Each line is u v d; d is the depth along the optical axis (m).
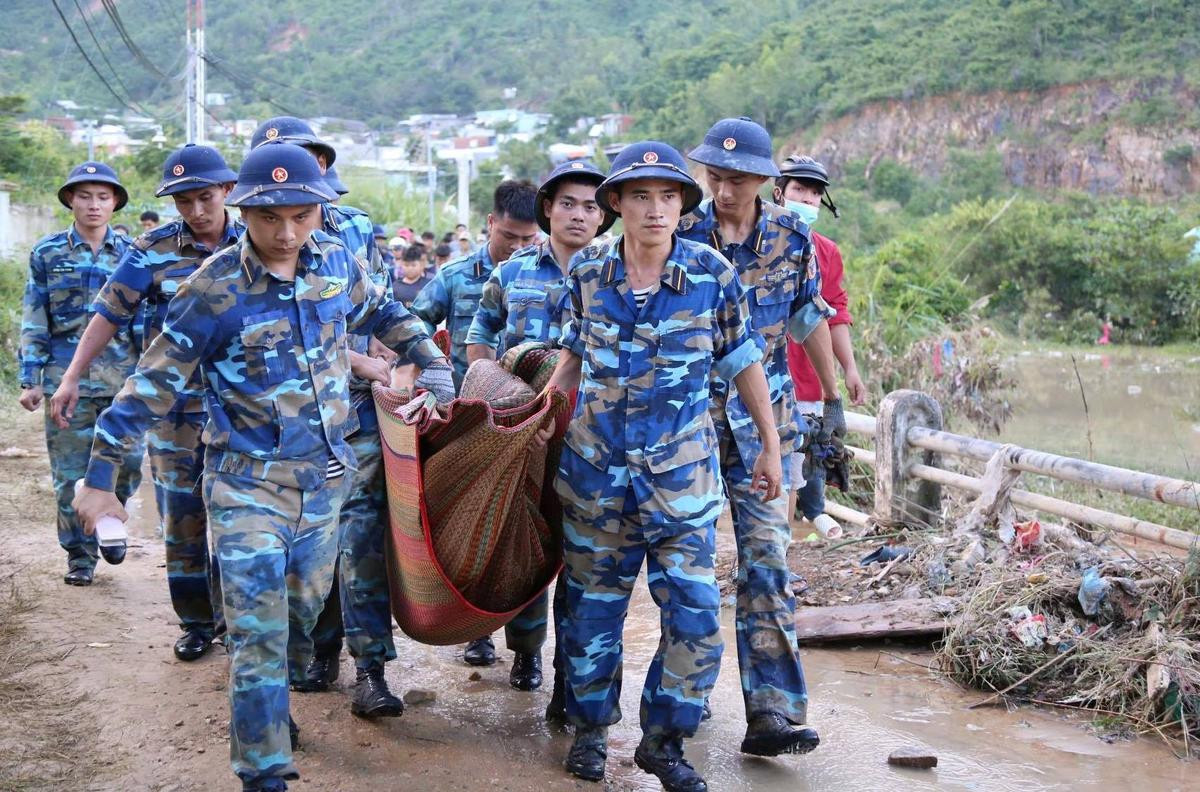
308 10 124.31
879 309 11.19
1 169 24.28
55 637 5.05
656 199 3.50
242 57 109.06
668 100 61.88
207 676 4.65
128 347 5.91
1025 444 11.03
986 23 51.78
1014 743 4.15
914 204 43.06
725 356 3.70
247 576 3.45
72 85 63.53
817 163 5.90
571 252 4.57
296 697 4.44
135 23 72.50
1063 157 44.78
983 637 4.76
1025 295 24.56
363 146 73.19
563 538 3.85
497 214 5.04
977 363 9.53
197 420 4.66
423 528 3.71
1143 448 10.84
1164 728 4.23
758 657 3.95
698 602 3.62
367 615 4.20
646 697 3.71
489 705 4.46
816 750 4.09
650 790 3.76
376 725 4.17
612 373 3.64
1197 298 22.72
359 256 4.46
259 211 3.43
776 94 56.34
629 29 103.94
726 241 4.12
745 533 4.04
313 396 3.64
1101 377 17.38
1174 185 41.97
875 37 57.78
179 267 4.73
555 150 61.66
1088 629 4.78
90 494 3.40
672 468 3.62
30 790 3.61
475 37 115.62
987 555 5.63
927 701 4.56
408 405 3.70
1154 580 4.79
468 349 4.80
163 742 4.00
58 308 5.89
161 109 60.41
